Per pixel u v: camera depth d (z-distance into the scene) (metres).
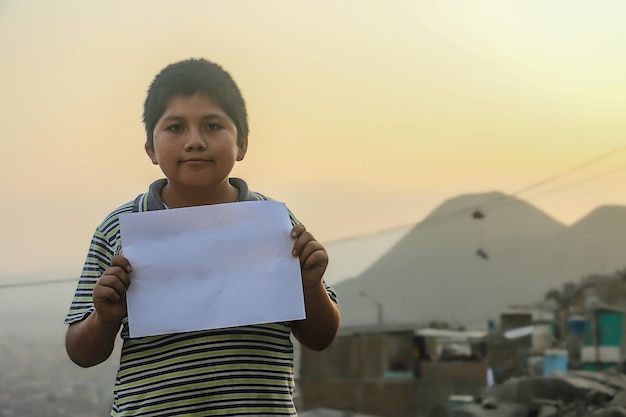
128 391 1.41
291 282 1.43
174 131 1.49
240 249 1.44
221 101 1.50
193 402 1.37
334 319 1.56
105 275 1.36
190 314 1.38
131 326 1.36
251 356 1.42
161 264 1.40
